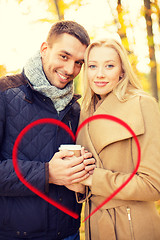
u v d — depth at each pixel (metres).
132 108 1.71
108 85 1.81
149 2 4.63
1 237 1.89
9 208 1.86
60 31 1.92
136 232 1.69
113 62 1.79
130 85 1.87
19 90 1.95
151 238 1.72
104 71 1.79
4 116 1.89
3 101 1.89
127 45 4.37
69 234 1.99
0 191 1.79
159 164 1.64
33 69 1.96
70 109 2.11
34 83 1.95
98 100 2.00
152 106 1.73
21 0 4.88
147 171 1.63
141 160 1.66
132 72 1.84
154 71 4.81
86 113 2.00
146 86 5.20
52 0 4.66
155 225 1.76
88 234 1.88
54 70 1.97
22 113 1.92
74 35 1.91
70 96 2.03
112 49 1.79
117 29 4.43
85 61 1.88
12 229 1.86
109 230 1.74
